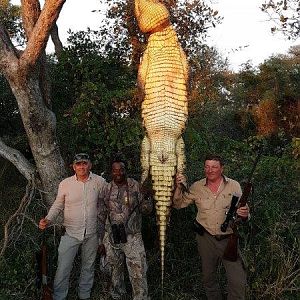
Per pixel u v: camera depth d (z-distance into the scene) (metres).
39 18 6.05
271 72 21.20
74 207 5.86
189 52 13.09
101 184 6.00
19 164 7.17
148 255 6.67
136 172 7.42
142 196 5.56
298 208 7.30
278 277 5.80
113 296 5.95
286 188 7.50
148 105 4.87
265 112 18.62
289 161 8.23
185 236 6.79
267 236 6.56
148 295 5.98
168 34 4.87
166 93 4.81
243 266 5.43
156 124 4.84
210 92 11.71
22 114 6.60
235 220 5.21
